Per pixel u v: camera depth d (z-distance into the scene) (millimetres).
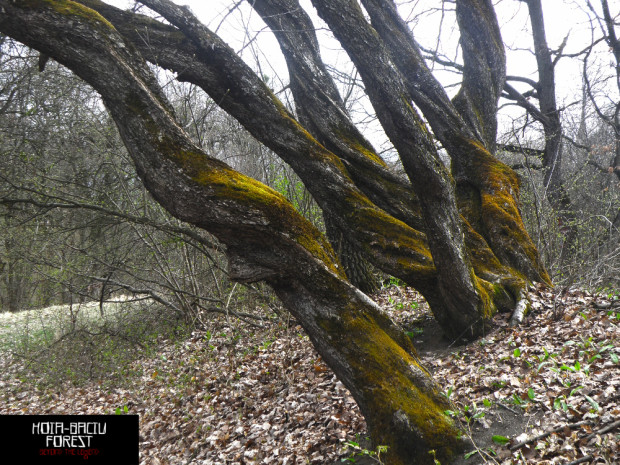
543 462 2949
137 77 3580
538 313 5273
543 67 12320
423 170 4230
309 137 5410
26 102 9500
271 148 5465
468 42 7754
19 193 8930
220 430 5301
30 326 12180
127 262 10289
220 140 9430
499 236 6168
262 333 8305
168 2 4801
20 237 9414
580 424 3143
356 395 3592
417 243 5445
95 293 11883
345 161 6090
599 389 3475
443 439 3305
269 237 3566
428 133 4242
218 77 5098
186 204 3520
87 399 7898
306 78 6410
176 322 10695
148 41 4973
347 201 5547
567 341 4367
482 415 3492
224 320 9930
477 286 5172
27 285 13305
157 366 8617
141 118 3535
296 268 3627
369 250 5465
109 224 8914
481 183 6742
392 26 6516
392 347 3629
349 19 4184
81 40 3449
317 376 5637
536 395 3670
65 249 9914
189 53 5039
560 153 11414
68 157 9531
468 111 7523
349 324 3621
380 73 4156
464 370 4559
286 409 5125
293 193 8430
